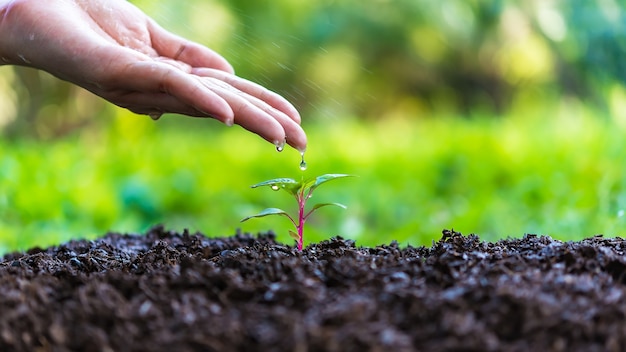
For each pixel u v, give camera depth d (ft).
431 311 1.65
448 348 1.58
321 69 9.67
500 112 10.18
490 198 4.47
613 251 1.98
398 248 2.16
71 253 2.23
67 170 5.18
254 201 5.05
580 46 5.55
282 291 1.71
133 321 1.67
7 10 2.25
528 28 8.63
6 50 2.29
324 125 9.46
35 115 8.38
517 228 3.53
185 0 6.95
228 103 2.07
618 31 5.18
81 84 2.23
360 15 9.86
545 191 4.41
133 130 7.54
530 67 9.41
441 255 1.94
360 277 1.79
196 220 4.43
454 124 8.23
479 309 1.67
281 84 9.45
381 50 10.12
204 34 7.25
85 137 8.02
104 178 5.31
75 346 1.64
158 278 1.81
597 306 1.69
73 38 2.16
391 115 10.66
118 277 1.81
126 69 2.08
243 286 1.75
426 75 10.45
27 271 1.94
